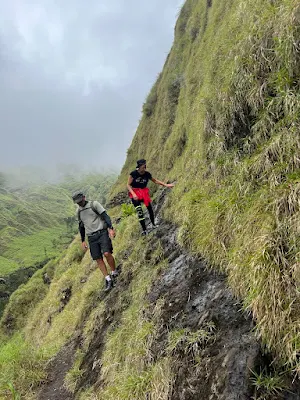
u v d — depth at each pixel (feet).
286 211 13.67
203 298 16.84
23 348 31.53
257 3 21.67
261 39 18.93
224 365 12.67
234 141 21.22
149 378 15.34
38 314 65.98
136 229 36.76
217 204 18.62
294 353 10.89
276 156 16.24
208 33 50.70
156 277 22.54
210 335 14.40
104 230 28.27
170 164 51.72
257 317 12.47
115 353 19.94
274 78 17.97
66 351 29.22
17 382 26.13
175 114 63.98
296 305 11.62
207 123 23.97
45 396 23.73
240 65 19.98
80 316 34.55
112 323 24.09
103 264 29.22
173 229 27.07
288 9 17.11
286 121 16.38
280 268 12.51
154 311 19.12
